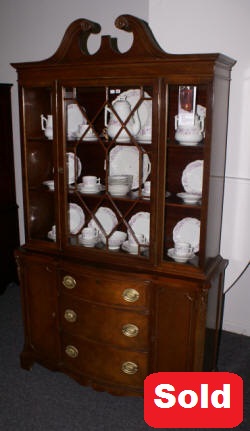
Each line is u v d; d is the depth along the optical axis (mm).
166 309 1771
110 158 1992
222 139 1816
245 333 2475
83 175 2158
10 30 2889
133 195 1882
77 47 1722
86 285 1877
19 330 2584
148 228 1991
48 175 2150
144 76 1626
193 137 1688
